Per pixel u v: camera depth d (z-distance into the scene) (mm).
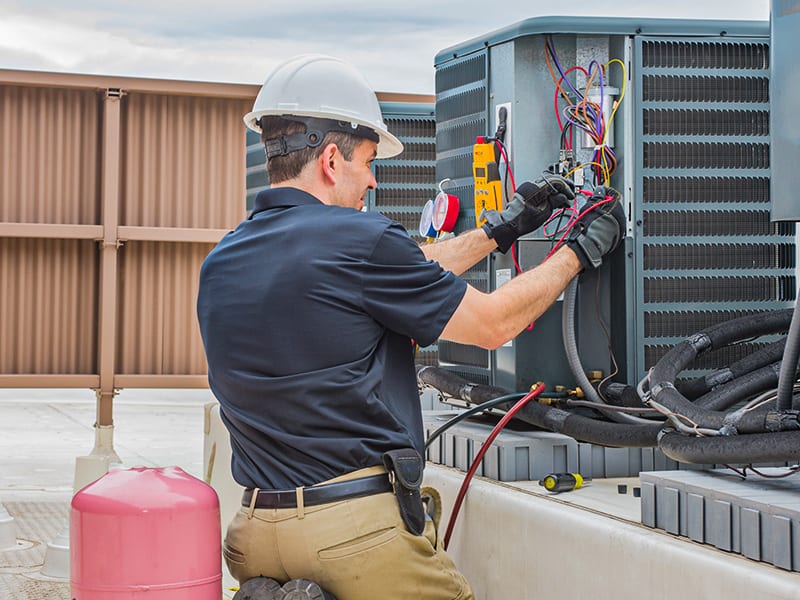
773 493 1475
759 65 2381
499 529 1957
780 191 1725
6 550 3711
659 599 1511
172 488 1615
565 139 2334
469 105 2549
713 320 2354
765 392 2039
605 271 2355
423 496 1972
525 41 2338
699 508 1522
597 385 2320
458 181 2596
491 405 2186
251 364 1613
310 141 1704
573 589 1722
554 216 2234
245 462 1677
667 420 2049
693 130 2350
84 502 1580
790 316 2178
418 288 1606
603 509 1805
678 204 2340
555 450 2174
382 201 3191
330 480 1580
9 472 5613
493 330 1709
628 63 2314
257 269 1627
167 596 1566
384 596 1581
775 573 1345
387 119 3186
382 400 1638
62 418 8469
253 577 1653
